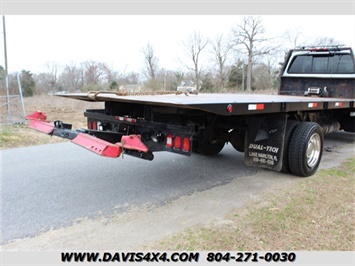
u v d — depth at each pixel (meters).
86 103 14.12
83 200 3.42
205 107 2.70
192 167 4.75
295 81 7.01
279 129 3.85
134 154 3.17
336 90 6.39
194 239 2.57
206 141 4.32
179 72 35.12
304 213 3.02
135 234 2.67
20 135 7.32
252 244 2.50
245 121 3.98
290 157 4.08
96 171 4.52
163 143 3.36
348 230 2.70
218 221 2.88
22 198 3.46
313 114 5.07
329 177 4.16
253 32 35.91
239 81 35.66
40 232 2.71
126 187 3.85
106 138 3.60
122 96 3.62
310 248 2.44
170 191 3.70
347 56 6.21
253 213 3.04
